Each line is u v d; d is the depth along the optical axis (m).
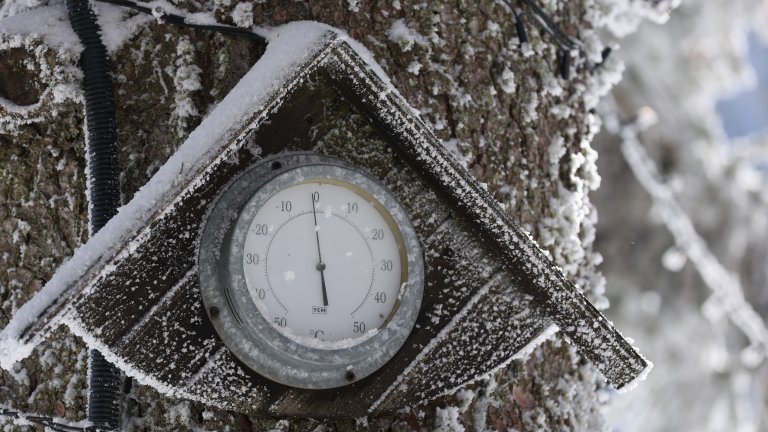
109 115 1.93
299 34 1.85
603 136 3.74
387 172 1.90
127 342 1.84
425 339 1.91
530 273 1.88
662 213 3.70
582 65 2.10
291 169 1.85
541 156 2.03
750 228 3.91
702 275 3.82
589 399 2.06
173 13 1.93
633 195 3.78
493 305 1.92
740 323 3.86
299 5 1.94
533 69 2.04
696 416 3.92
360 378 1.87
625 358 1.90
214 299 1.85
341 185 1.87
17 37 1.94
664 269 3.84
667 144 3.84
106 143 1.92
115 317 1.83
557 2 2.09
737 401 3.94
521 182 2.01
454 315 1.92
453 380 1.92
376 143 1.90
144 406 1.91
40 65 1.94
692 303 3.89
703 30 3.79
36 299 1.78
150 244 1.84
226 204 1.85
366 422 1.92
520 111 2.02
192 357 1.85
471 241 1.92
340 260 1.87
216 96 1.92
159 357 1.85
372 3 1.97
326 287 1.86
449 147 1.97
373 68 1.83
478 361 1.93
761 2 3.82
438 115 1.97
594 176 2.10
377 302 1.87
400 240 1.88
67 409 1.95
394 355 1.90
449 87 1.98
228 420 1.90
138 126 1.94
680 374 3.90
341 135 1.89
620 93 3.79
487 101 2.00
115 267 1.79
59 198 1.97
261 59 1.84
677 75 3.82
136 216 1.79
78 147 1.96
